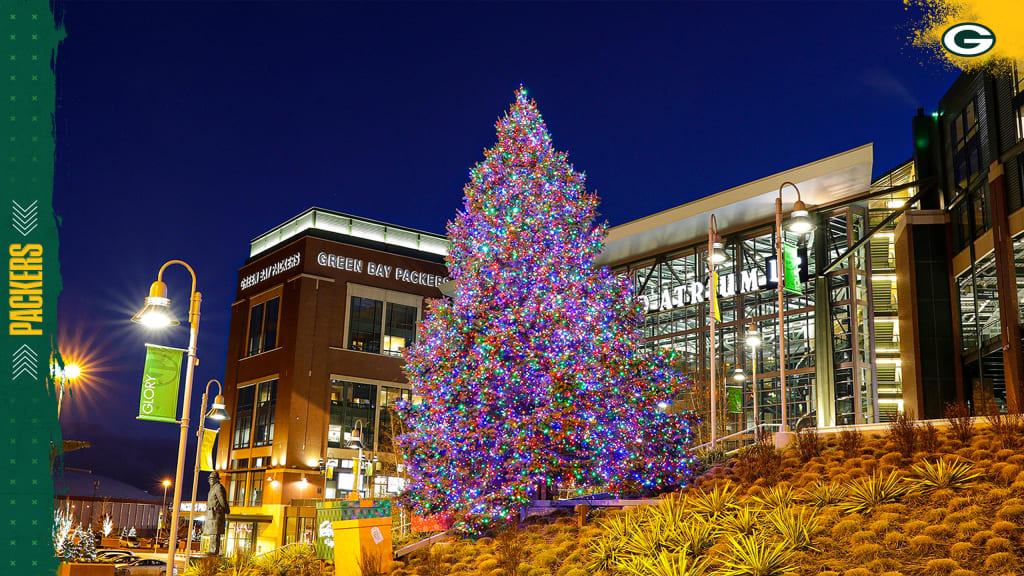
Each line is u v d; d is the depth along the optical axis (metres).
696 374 48.44
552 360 20.94
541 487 21.45
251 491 72.00
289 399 70.44
